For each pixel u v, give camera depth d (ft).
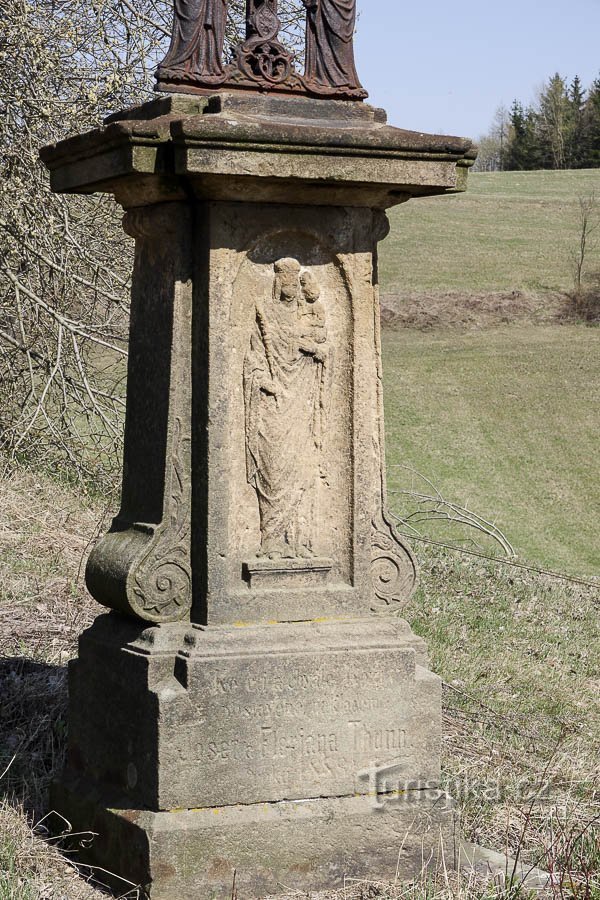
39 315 35.76
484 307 129.18
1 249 34.65
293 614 15.06
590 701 24.84
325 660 14.75
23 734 18.26
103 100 32.78
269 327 14.93
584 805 17.71
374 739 15.03
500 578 36.78
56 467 36.35
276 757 14.56
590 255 147.33
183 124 13.43
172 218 14.65
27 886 13.87
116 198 15.42
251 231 14.69
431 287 135.33
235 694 14.34
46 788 16.83
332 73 15.31
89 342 37.91
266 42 14.99
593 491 73.36
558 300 131.75
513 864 15.43
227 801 14.35
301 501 15.23
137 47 33.45
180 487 14.74
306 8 15.38
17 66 32.19
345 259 15.25
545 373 102.68
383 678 15.03
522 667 26.86
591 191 193.16
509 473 76.43
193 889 13.97
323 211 15.06
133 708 14.52
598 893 14.37
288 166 13.98
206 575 14.60
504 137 280.72
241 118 14.16
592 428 86.94
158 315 15.06
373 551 15.61
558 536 64.03
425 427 86.28
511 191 194.08
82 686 15.84
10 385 37.01
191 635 14.51
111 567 14.97
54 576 26.32
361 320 15.40
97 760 15.40
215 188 14.19
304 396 15.23
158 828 13.88
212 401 14.55
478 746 20.48
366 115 15.30
